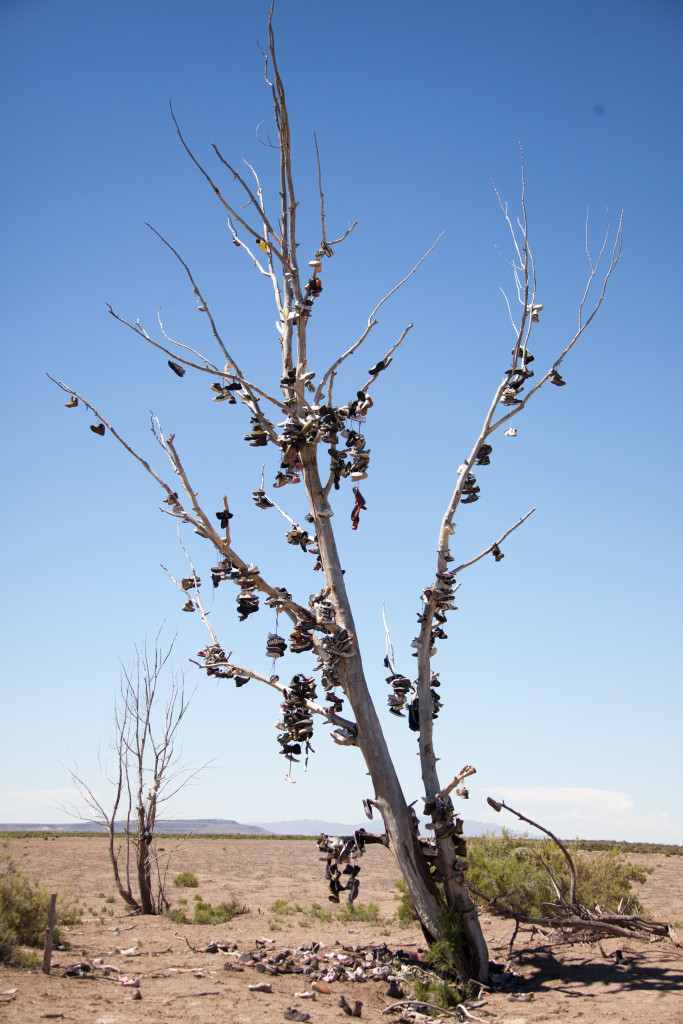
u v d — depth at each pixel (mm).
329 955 12375
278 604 11625
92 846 39062
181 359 11445
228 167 11977
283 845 47531
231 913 17969
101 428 11398
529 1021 8664
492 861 15406
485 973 10719
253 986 9977
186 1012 8680
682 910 18344
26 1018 7996
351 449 11617
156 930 15430
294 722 10812
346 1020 8781
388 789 10844
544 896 14391
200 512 11445
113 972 10836
